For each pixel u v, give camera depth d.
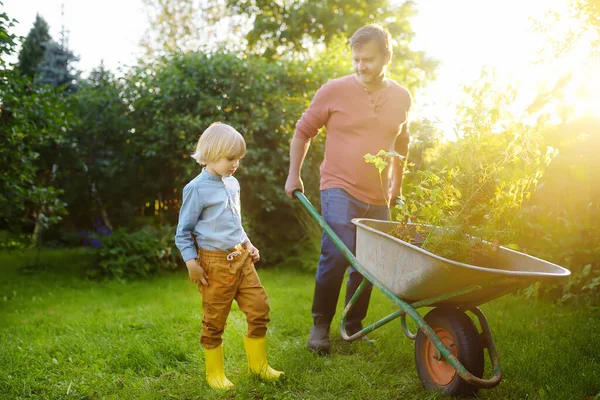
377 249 2.64
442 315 2.51
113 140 7.78
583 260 4.30
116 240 6.77
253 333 2.79
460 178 2.55
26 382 2.80
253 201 7.32
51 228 9.62
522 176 2.45
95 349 3.32
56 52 14.84
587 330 3.46
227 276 2.69
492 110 2.50
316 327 3.27
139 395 2.62
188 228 2.68
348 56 9.04
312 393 2.62
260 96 7.30
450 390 2.44
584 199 4.34
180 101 7.28
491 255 2.62
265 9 17.75
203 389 2.69
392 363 3.00
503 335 3.42
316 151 7.44
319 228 7.23
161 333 3.66
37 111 5.90
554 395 2.45
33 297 5.43
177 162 7.25
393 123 3.26
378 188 3.28
